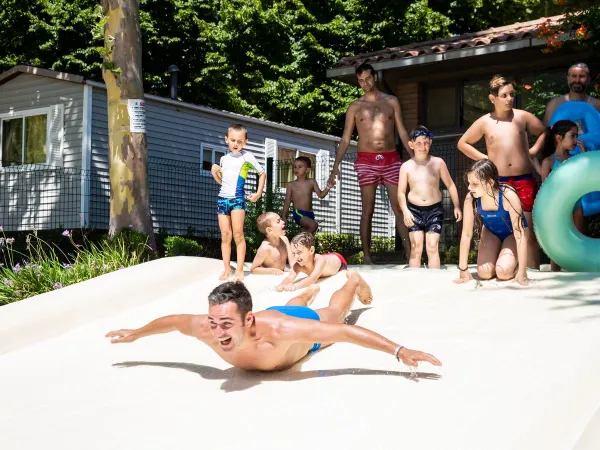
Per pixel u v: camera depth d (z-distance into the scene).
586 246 6.65
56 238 15.51
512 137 7.85
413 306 5.73
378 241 19.91
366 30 27.94
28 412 4.14
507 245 6.45
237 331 4.07
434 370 4.19
